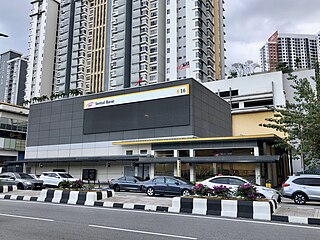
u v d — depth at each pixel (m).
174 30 67.94
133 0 74.19
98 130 36.16
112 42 78.50
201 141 29.00
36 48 92.88
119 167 33.22
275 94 46.19
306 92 18.89
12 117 52.34
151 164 30.53
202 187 11.78
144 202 13.12
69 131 38.56
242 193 10.91
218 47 75.50
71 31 87.62
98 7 85.75
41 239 6.70
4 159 50.34
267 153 29.56
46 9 93.25
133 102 34.47
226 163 27.81
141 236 7.06
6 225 8.40
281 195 16.97
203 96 34.16
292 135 18.52
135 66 70.12
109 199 14.12
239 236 7.12
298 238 6.98
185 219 9.61
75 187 15.58
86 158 33.91
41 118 41.56
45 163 39.28
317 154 17.72
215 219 9.64
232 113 47.22
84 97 38.44
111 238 6.84
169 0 70.56
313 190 15.46
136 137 33.34
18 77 131.50
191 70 63.62
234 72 71.62
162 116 32.19
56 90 84.75
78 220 9.30
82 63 82.56
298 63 68.12
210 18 72.06
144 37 70.19
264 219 9.71
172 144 30.69
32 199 15.45
